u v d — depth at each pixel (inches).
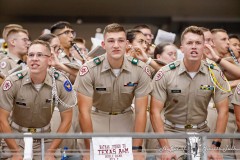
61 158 242.7
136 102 264.8
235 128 293.7
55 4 681.6
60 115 263.1
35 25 681.6
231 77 301.1
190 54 262.4
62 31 329.1
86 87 261.7
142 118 262.8
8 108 254.1
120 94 265.1
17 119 261.6
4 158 244.1
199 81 267.4
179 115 271.6
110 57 259.3
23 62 304.7
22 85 253.9
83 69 263.1
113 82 263.3
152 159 245.0
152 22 684.7
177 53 337.4
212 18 681.6
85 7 682.8
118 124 273.0
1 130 252.8
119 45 257.4
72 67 295.6
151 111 267.4
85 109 261.6
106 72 262.4
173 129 274.2
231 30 684.7
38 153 243.4
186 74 267.0
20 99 255.1
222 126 267.6
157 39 363.3
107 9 684.7
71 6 683.4
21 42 306.2
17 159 244.4
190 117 271.4
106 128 272.2
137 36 314.0
